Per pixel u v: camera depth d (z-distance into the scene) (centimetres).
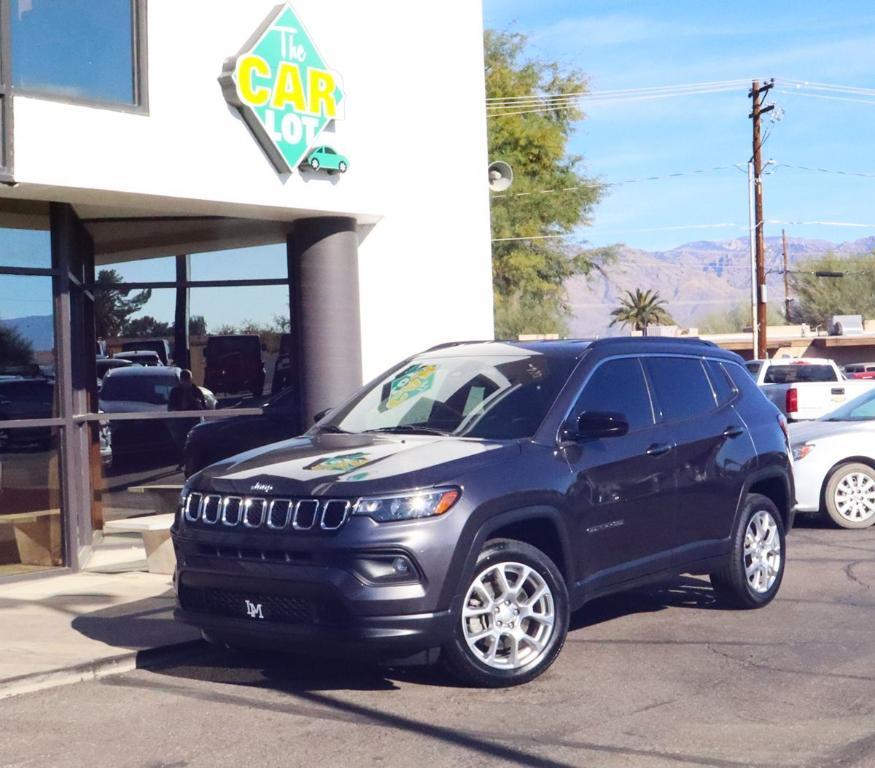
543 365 756
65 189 988
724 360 878
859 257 8831
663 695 640
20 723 620
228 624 645
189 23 1059
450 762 537
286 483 641
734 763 525
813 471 1265
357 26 1214
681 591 933
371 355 1269
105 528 1024
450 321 1333
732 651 737
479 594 648
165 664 741
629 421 761
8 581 1007
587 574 706
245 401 1210
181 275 1195
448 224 1330
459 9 1345
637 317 9575
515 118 4412
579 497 698
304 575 613
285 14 1109
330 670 711
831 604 877
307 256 1201
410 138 1282
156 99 1035
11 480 1029
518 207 4362
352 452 680
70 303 1089
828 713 602
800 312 8794
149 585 982
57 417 1056
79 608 887
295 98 1120
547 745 557
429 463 646
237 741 578
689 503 788
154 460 1180
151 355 1184
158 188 1034
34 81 963
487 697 641
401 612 608
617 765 527
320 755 553
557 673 690
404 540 611
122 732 600
